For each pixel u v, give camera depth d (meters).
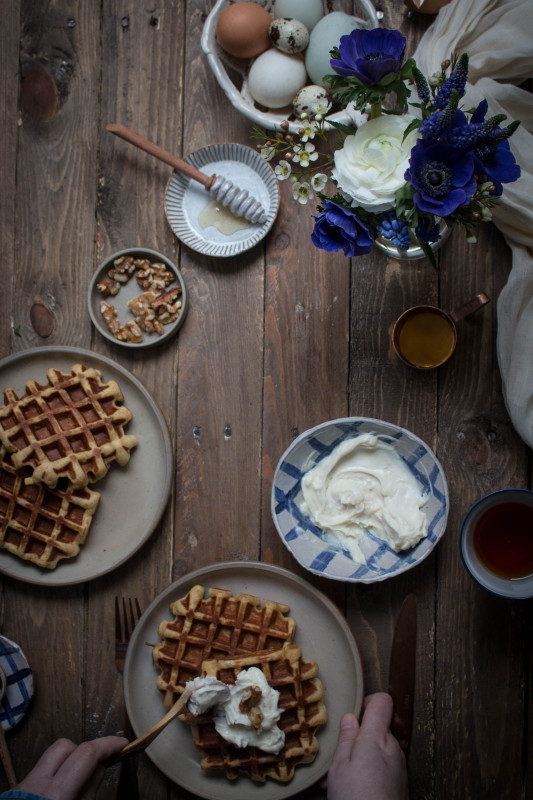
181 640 0.79
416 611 0.81
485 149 0.63
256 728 0.75
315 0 0.81
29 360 0.85
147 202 0.87
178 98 0.87
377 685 0.83
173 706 0.75
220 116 0.87
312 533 0.82
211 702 0.75
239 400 0.86
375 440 0.81
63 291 0.88
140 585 0.85
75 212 0.88
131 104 0.87
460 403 0.84
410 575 0.83
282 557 0.84
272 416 0.85
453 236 0.85
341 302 0.85
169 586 0.80
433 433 0.84
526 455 0.83
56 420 0.82
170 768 0.80
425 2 0.83
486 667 0.82
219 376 0.86
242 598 0.80
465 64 0.62
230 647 0.79
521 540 0.79
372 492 0.81
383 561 0.80
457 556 0.83
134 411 0.85
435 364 0.81
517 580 0.79
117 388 0.83
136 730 0.78
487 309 0.84
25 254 0.88
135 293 0.86
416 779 0.82
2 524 0.82
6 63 0.88
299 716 0.78
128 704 0.79
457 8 0.80
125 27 0.87
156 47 0.87
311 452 0.81
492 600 0.83
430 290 0.85
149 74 0.87
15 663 0.83
